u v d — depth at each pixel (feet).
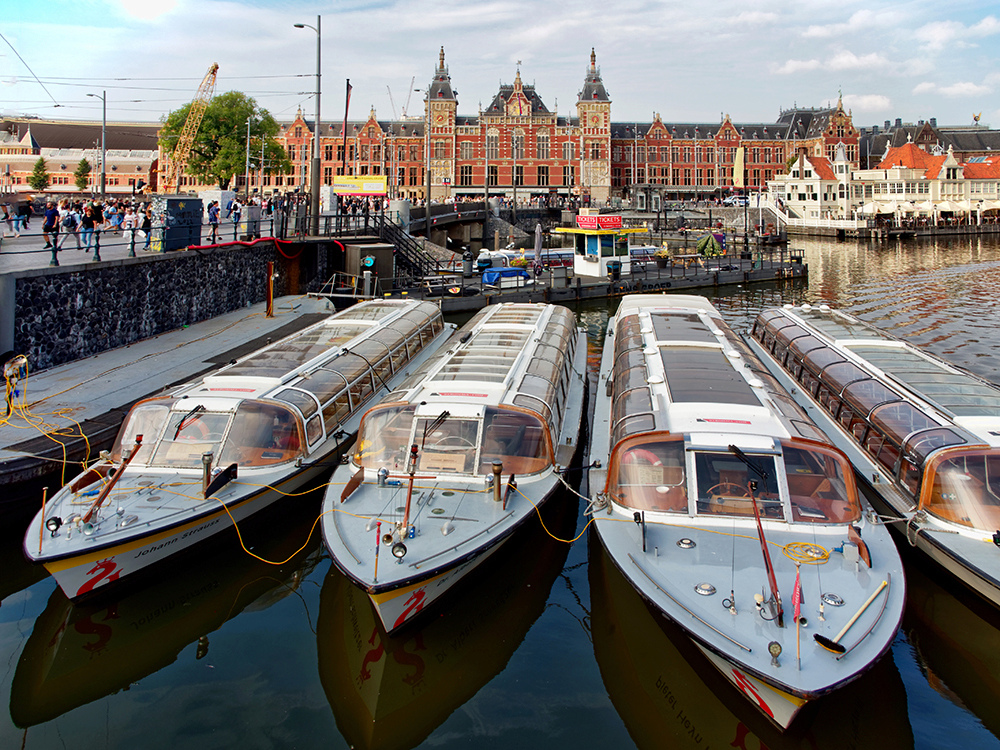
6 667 33.55
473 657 34.60
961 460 38.04
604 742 29.04
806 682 25.99
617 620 36.96
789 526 34.58
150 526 37.45
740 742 29.30
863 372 52.26
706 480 36.06
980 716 30.37
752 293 146.92
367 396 55.88
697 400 41.34
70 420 50.21
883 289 150.51
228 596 39.88
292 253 108.37
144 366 63.93
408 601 33.12
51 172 435.94
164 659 34.50
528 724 30.12
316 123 111.86
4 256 75.92
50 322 63.36
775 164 431.43
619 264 139.85
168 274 78.89
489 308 75.87
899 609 29.68
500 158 378.94
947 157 344.90
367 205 131.13
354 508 38.29
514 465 41.34
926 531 37.14
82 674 33.35
